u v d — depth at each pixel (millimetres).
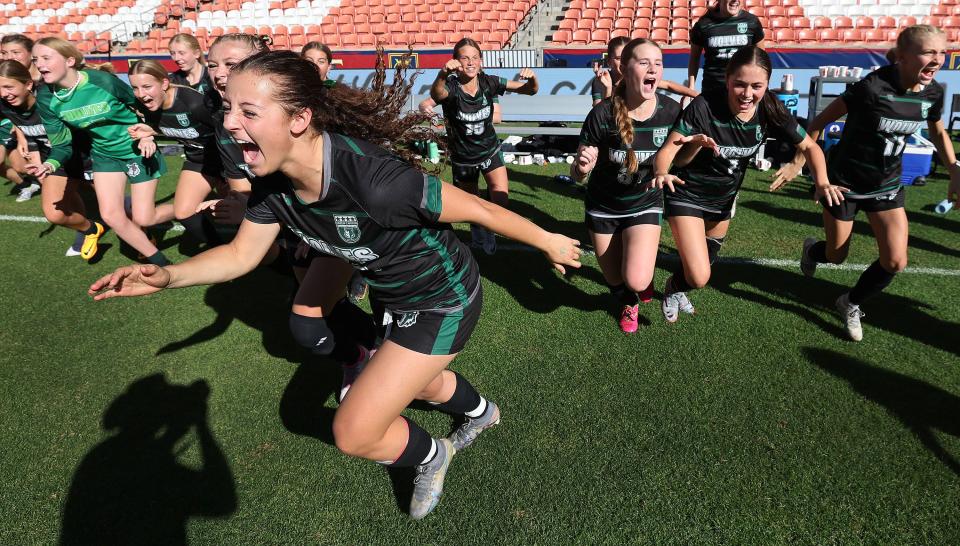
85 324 4203
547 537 2467
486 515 2574
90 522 2596
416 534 2502
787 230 5613
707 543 2410
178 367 3676
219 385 3490
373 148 1978
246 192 3631
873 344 3676
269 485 2766
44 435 3115
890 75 3373
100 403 3361
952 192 3639
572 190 7117
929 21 14633
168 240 5820
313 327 2871
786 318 4008
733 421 3049
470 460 2863
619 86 3494
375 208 1922
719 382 3359
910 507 2518
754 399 3205
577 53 12383
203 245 5684
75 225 5176
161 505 2670
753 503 2572
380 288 2250
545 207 6484
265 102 1695
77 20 17625
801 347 3668
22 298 4609
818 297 4289
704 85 6461
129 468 2887
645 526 2492
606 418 3107
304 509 2637
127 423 3195
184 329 4121
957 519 2453
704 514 2533
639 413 3135
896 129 3396
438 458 2537
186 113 4246
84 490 2762
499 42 14805
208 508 2648
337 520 2578
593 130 3564
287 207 2074
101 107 4180
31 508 2672
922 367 3430
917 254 4973
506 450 2916
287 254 3971
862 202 3641
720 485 2668
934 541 2367
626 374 3465
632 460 2824
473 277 2348
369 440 2213
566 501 2625
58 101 4102
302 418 3195
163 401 3365
